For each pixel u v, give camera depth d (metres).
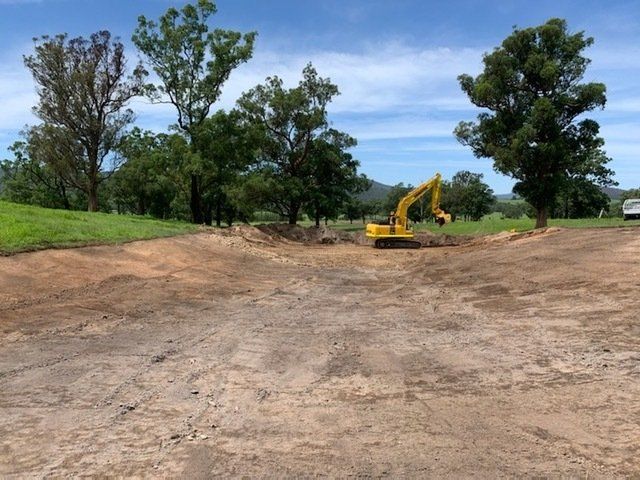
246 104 43.66
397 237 33.34
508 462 4.08
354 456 4.20
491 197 91.38
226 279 15.16
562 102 31.11
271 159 45.06
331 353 7.41
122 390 5.72
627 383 5.64
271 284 15.23
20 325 8.34
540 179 32.41
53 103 36.06
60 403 5.29
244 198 42.19
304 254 27.73
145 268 14.58
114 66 35.97
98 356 6.97
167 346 7.61
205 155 34.62
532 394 5.54
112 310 9.85
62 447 4.32
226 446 4.36
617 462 4.04
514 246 20.66
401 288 14.63
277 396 5.62
